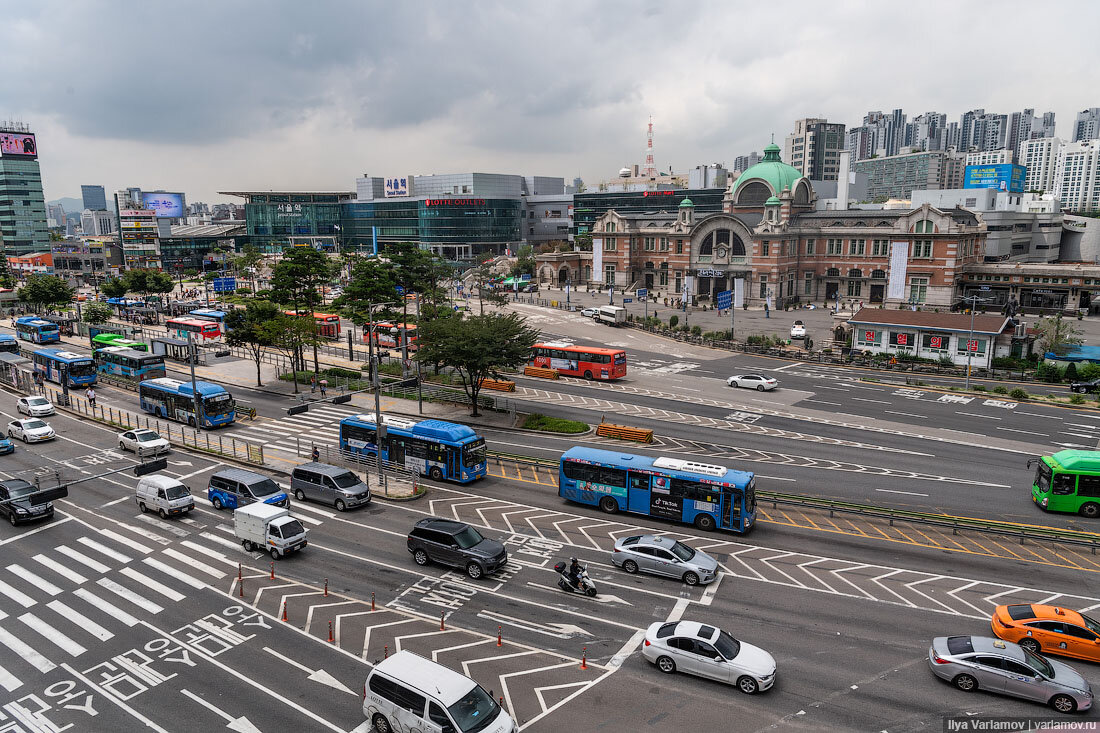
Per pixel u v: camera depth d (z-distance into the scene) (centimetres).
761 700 2381
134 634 2836
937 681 2489
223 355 9112
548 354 8338
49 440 5619
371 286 8319
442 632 2841
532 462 4928
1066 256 16100
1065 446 5478
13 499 3309
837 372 8388
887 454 5288
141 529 3919
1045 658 2458
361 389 7300
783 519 4050
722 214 13425
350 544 3712
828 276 13362
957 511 4156
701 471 3919
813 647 2714
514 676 2531
